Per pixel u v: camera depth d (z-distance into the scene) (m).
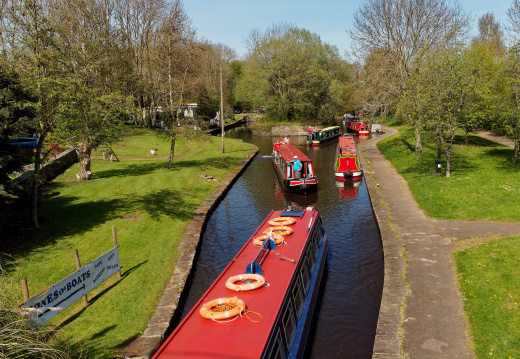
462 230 15.60
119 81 27.38
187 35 30.58
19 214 18.03
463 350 8.46
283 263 10.86
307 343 10.28
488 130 48.25
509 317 9.21
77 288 10.44
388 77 34.50
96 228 16.92
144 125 57.62
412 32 33.06
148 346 9.09
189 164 33.75
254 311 8.27
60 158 28.09
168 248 15.45
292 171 27.36
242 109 121.31
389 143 43.62
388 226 17.03
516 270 11.26
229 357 6.79
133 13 49.81
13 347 6.59
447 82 22.39
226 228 20.08
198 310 8.38
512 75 25.08
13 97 14.32
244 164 36.81
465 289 10.92
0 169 13.55
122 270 13.40
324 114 71.62
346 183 29.16
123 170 29.88
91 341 9.27
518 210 16.94
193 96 32.47
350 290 13.27
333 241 17.66
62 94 15.68
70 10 23.53
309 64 69.88
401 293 11.08
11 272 12.27
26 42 16.03
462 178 23.05
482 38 72.25
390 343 8.87
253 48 71.69
